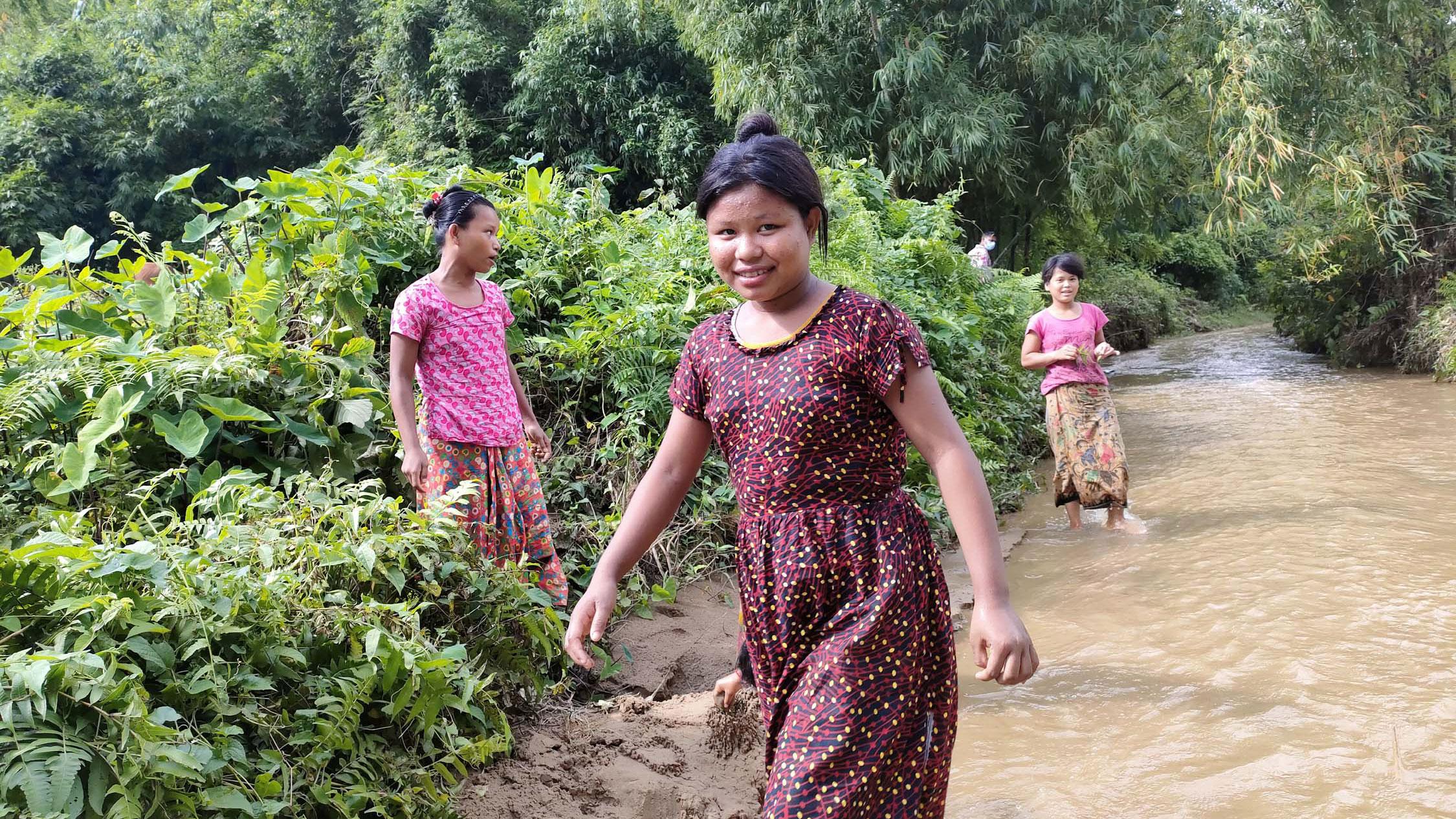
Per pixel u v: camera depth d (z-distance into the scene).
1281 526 5.72
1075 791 2.98
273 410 4.21
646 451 4.80
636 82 17.47
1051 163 15.52
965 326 7.12
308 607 2.77
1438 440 8.36
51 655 2.14
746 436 2.00
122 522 3.53
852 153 13.97
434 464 3.59
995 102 13.78
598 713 3.34
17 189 19.17
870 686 1.87
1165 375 15.57
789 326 2.00
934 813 1.96
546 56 17.52
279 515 3.21
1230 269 30.11
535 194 5.90
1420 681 3.55
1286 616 4.25
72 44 20.95
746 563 2.04
